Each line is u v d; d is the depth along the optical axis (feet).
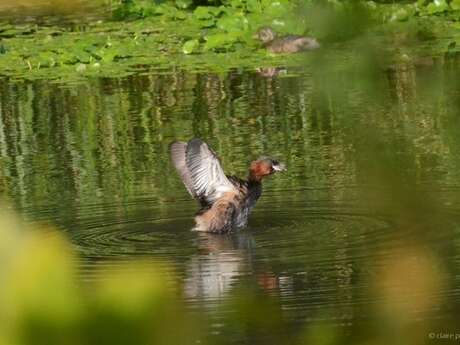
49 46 77.10
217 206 38.01
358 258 33.42
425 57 68.03
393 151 48.26
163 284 14.52
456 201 40.04
